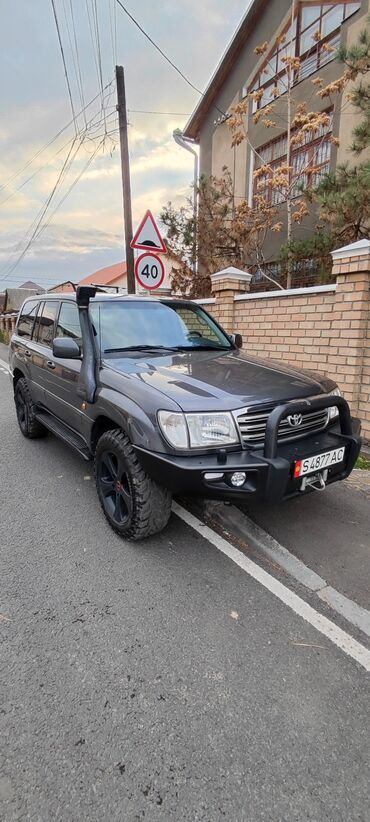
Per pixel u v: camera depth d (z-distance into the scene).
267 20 11.00
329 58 9.64
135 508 2.93
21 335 5.81
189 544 3.15
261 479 2.58
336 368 5.13
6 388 9.89
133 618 2.40
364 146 6.91
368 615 2.46
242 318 6.59
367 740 1.74
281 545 3.12
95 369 3.45
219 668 2.08
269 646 2.22
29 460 4.89
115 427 3.27
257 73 11.41
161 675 2.04
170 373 3.11
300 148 10.59
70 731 1.76
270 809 1.49
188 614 2.44
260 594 2.62
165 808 1.48
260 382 2.98
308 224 10.33
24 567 2.86
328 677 2.04
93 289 3.69
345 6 9.24
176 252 10.75
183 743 1.72
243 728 1.79
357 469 4.47
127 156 9.88
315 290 5.31
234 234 10.06
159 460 2.60
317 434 3.00
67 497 3.93
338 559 2.97
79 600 2.55
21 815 1.45
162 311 4.20
